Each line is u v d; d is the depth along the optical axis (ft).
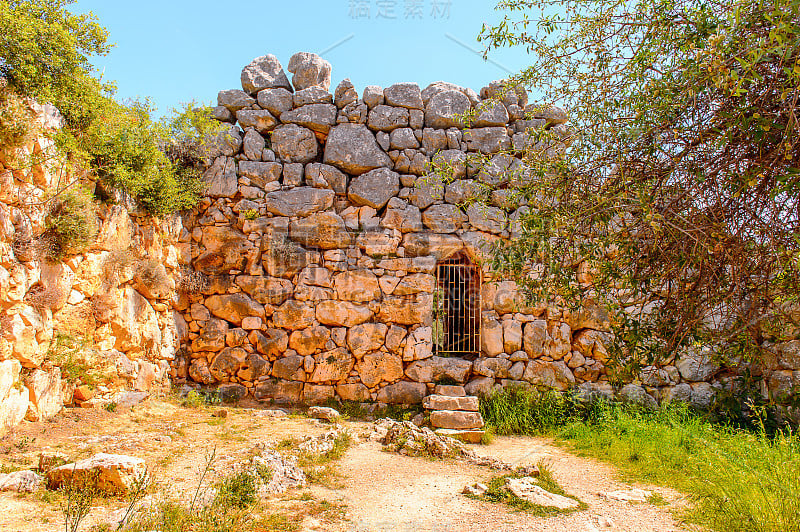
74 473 13.62
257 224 30.94
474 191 13.26
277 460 16.89
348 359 30.01
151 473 15.25
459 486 16.67
